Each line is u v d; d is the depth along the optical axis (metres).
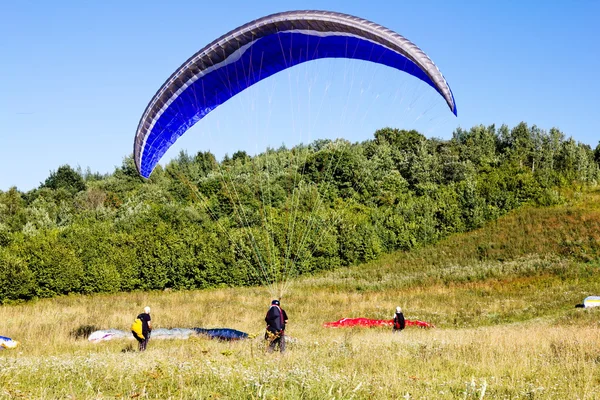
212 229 47.12
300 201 54.97
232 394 7.84
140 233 44.34
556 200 54.69
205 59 15.60
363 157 70.56
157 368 8.91
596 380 10.25
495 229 50.56
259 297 35.44
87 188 84.94
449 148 82.81
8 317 26.23
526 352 13.61
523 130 93.75
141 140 16.36
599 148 85.88
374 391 8.32
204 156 78.12
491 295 33.44
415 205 55.69
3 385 8.33
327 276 45.50
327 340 17.72
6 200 67.12
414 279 40.47
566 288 33.06
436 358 12.83
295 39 15.79
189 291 41.22
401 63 15.68
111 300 35.38
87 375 9.47
